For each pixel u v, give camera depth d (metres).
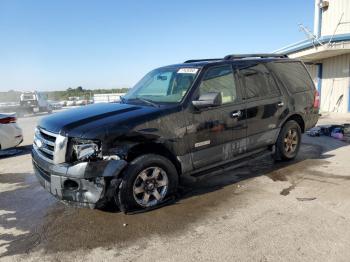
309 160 6.41
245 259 3.06
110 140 3.78
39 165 4.12
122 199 3.94
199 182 5.26
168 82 5.04
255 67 5.59
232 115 4.94
